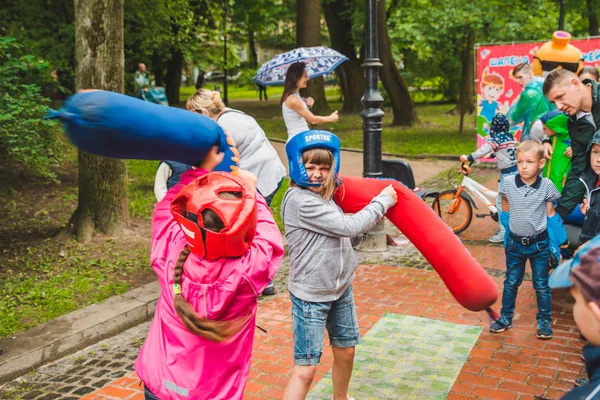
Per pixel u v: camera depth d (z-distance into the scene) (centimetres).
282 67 802
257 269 227
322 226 303
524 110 720
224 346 223
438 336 465
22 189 1021
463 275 300
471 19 1642
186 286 225
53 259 670
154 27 1479
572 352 429
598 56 1089
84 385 416
